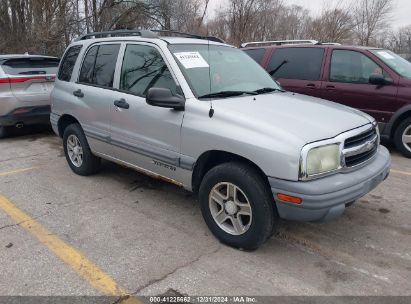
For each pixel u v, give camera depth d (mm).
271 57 8000
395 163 6449
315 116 3729
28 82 7848
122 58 4824
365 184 3506
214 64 4496
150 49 4492
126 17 19109
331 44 7574
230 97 4117
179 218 4445
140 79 4527
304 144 3250
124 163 4953
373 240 3965
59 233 4117
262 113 3670
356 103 7008
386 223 4316
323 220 3357
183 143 3971
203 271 3439
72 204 4836
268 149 3318
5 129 8242
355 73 7031
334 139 3398
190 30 18453
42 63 8422
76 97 5434
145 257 3656
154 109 4230
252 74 4785
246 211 3617
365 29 25219
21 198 5035
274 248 3812
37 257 3658
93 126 5180
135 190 5266
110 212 4605
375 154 3959
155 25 19641
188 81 4074
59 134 6020
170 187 5359
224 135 3598
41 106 8016
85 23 18297
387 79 6695
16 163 6539
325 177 3361
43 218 4461
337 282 3301
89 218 4457
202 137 3768
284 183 3270
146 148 4414
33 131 9039
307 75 7512
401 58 7328
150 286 3246
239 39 19109
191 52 4430
